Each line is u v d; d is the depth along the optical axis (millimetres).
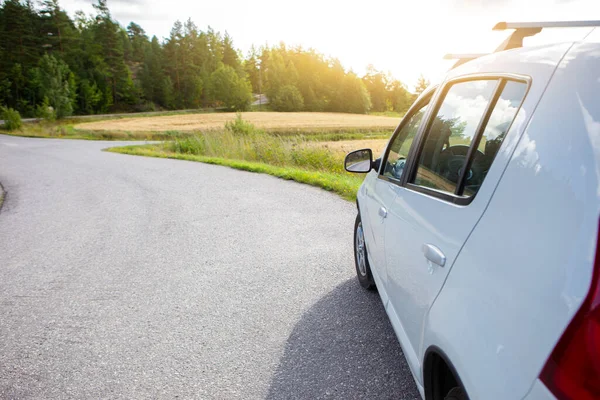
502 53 1847
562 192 1136
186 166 15961
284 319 3619
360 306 3787
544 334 1042
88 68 127875
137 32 182375
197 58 160875
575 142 1163
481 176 1569
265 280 4523
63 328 3629
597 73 1217
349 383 2703
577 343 963
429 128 2375
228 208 8281
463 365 1347
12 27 111250
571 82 1280
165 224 7223
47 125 59844
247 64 196250
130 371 2947
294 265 4945
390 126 65750
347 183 10070
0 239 6746
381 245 2816
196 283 4539
